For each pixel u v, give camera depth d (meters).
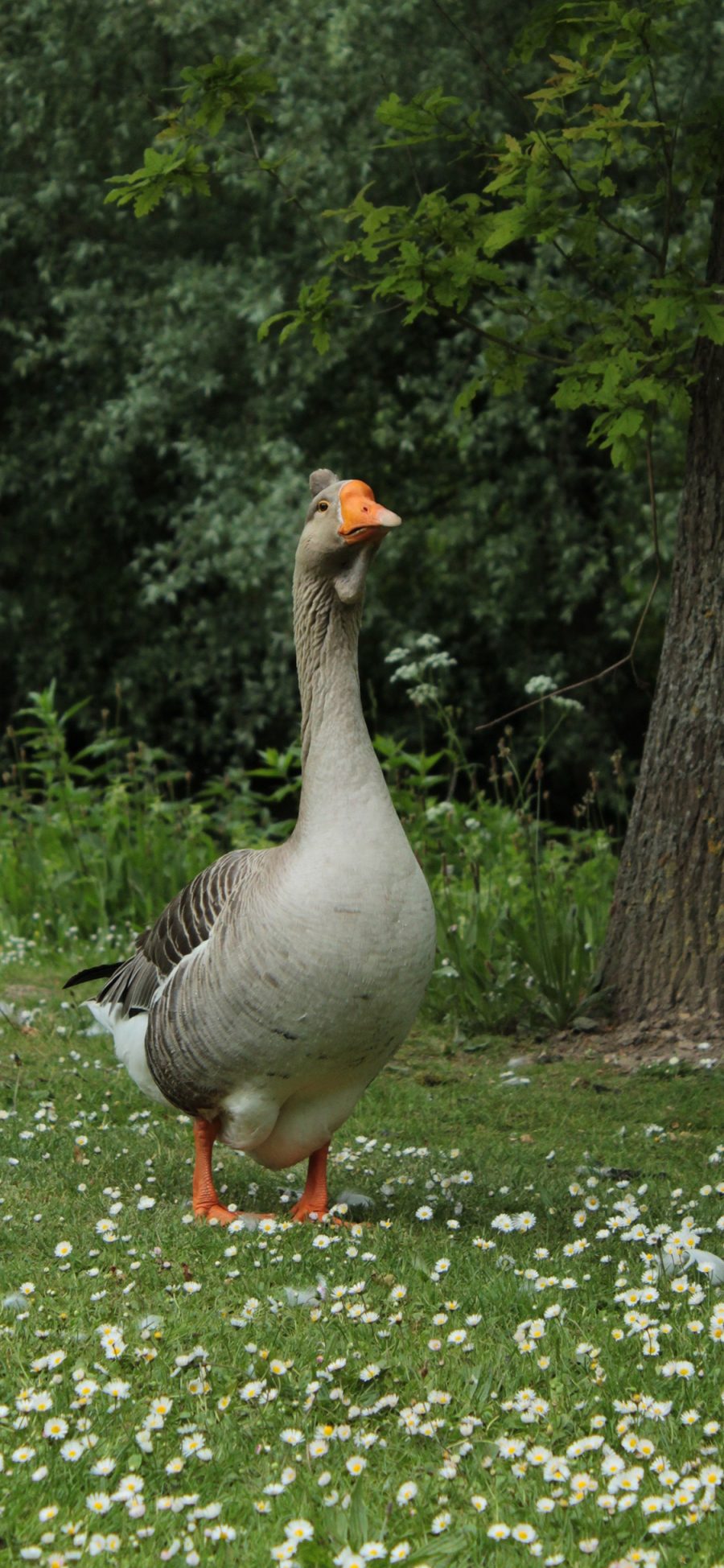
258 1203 5.64
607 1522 3.22
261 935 4.73
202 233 21.05
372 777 4.88
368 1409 3.67
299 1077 4.91
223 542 20.27
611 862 12.02
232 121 19.22
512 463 20.48
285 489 18.89
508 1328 4.18
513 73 17.02
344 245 8.25
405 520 20.72
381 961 4.73
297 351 19.58
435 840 11.83
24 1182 5.61
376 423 20.64
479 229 8.27
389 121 7.84
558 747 21.12
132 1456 3.44
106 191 20.17
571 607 19.50
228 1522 3.27
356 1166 6.29
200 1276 4.54
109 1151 6.21
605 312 8.34
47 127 20.53
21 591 23.31
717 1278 4.61
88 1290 4.44
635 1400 3.66
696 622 8.59
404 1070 8.40
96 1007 5.81
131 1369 3.90
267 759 13.06
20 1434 3.57
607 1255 4.83
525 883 11.02
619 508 19.88
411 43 17.89
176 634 22.34
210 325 19.67
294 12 18.55
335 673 4.95
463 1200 5.70
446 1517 3.17
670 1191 5.98
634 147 8.16
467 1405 3.72
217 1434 3.59
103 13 19.58
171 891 11.46
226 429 20.64
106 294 20.48
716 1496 3.30
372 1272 4.58
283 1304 4.29
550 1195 5.78
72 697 23.58
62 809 12.56
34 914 11.27
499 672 21.81
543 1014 9.16
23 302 21.97
